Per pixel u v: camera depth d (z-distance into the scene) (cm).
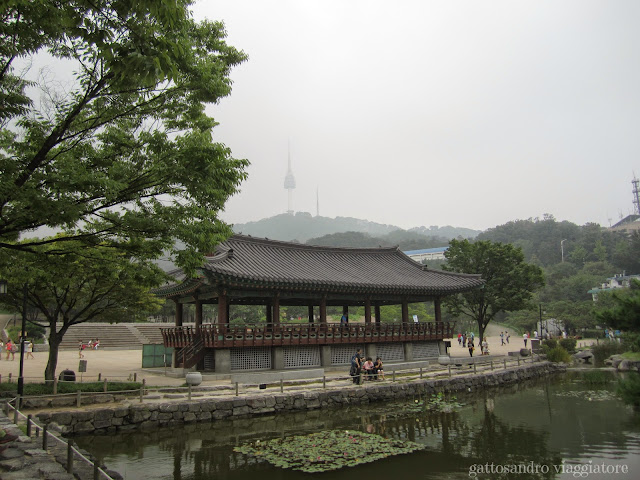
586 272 13612
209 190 1464
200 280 3025
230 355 3166
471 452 1792
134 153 1483
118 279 2453
